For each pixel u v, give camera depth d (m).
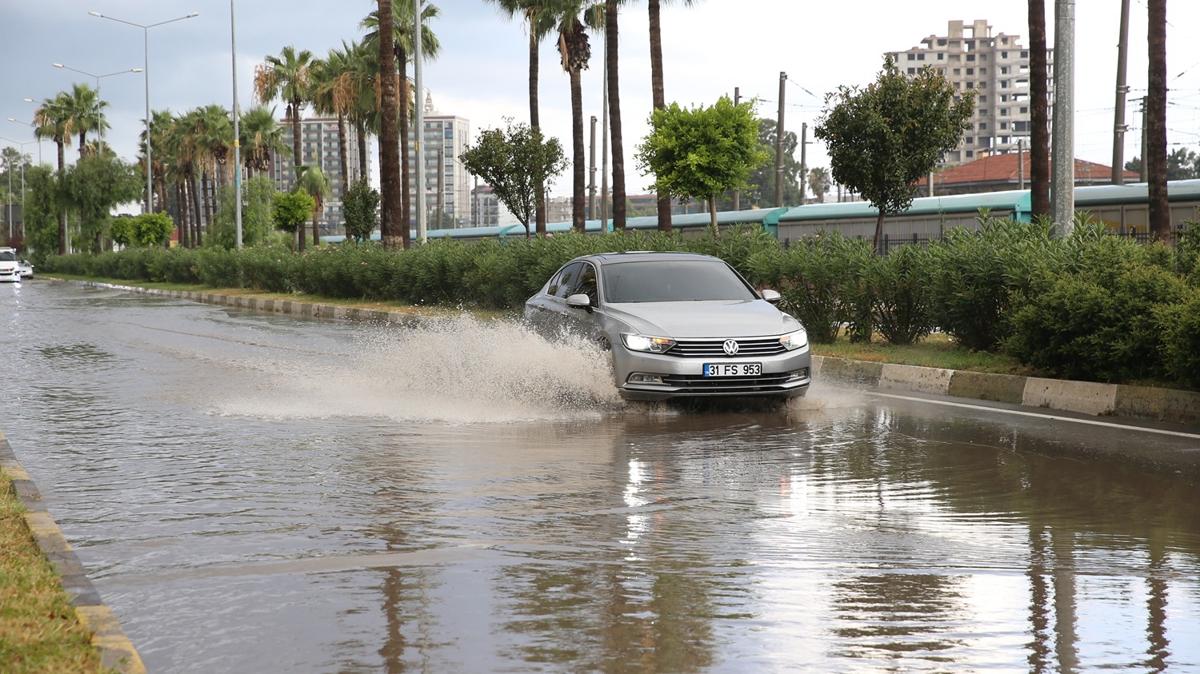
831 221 35.09
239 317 28.44
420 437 9.07
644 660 3.89
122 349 18.28
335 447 8.59
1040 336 11.54
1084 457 8.09
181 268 54.44
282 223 60.78
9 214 151.75
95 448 8.70
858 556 5.30
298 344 19.19
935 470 7.59
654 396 10.38
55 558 5.17
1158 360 10.63
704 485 7.08
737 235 19.69
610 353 10.69
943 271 14.12
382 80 34.00
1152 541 5.60
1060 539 5.64
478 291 27.70
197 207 87.44
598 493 6.83
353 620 4.36
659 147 31.19
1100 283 11.28
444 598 4.64
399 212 34.56
